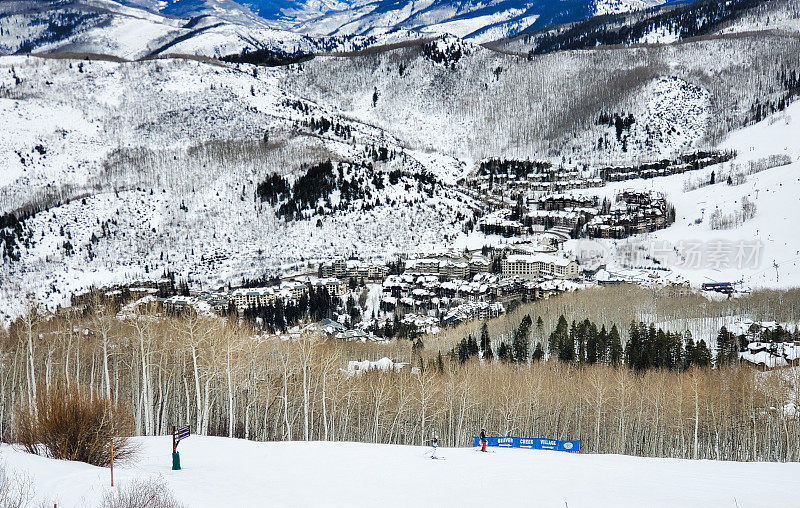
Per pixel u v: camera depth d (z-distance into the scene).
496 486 70.25
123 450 77.50
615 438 140.25
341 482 70.69
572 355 178.62
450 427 136.00
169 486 64.62
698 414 133.75
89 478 62.38
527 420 137.25
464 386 138.38
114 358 151.38
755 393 139.75
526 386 141.50
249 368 140.88
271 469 75.88
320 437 143.50
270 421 146.12
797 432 130.75
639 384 146.25
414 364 179.75
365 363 171.12
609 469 80.12
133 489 59.00
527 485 70.88
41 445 74.38
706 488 70.06
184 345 144.25
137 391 131.62
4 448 75.00
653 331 184.62
